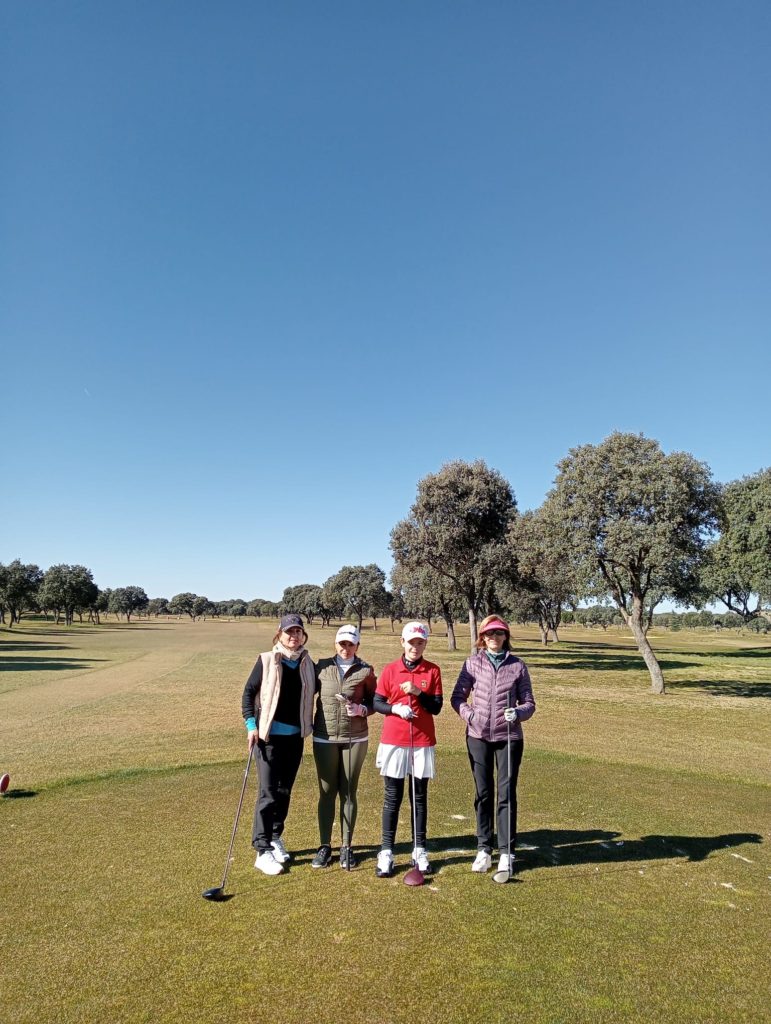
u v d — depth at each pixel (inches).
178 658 1422.2
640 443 916.0
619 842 243.4
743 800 321.1
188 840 238.5
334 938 161.6
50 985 140.5
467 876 204.8
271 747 216.5
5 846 231.8
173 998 135.9
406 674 213.5
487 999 136.6
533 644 2517.2
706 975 148.1
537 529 984.3
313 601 5349.4
